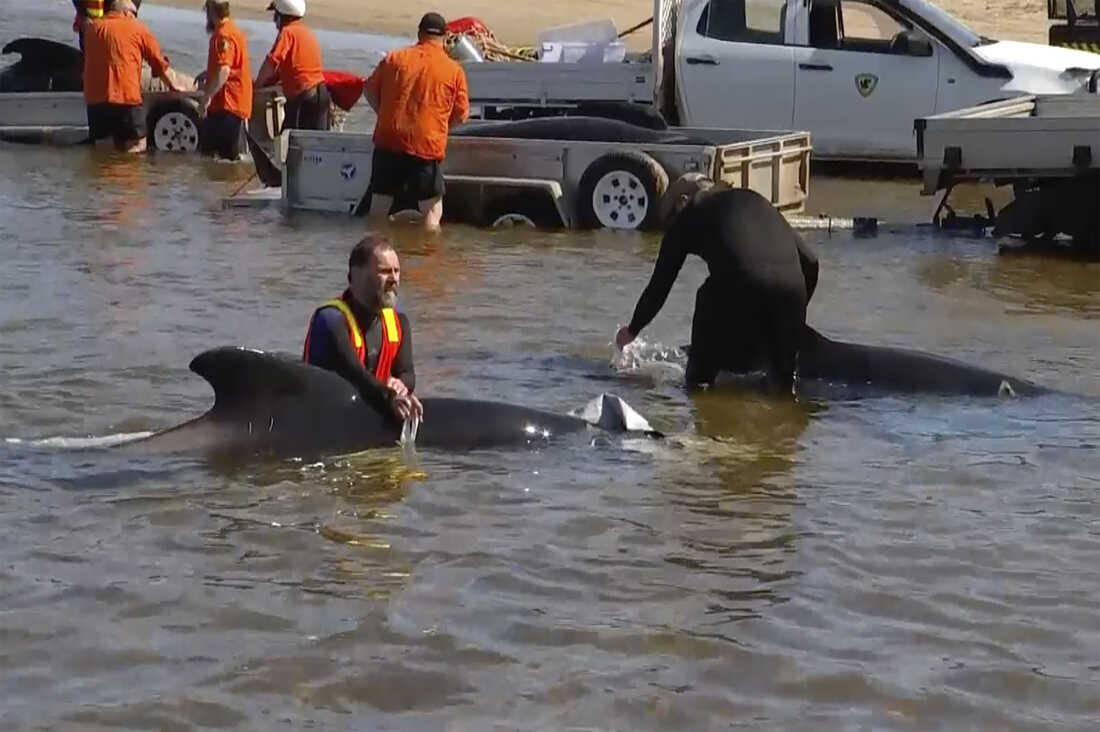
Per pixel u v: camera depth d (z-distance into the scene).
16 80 24.70
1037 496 8.93
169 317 12.76
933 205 19.17
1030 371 11.66
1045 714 6.36
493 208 17.52
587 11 36.06
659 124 19.11
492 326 12.71
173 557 7.75
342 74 22.39
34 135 23.39
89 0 22.81
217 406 9.27
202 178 20.47
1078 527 8.44
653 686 6.52
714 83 20.70
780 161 17.77
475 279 14.55
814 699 6.46
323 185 17.94
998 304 13.98
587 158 17.20
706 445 9.73
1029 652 6.91
